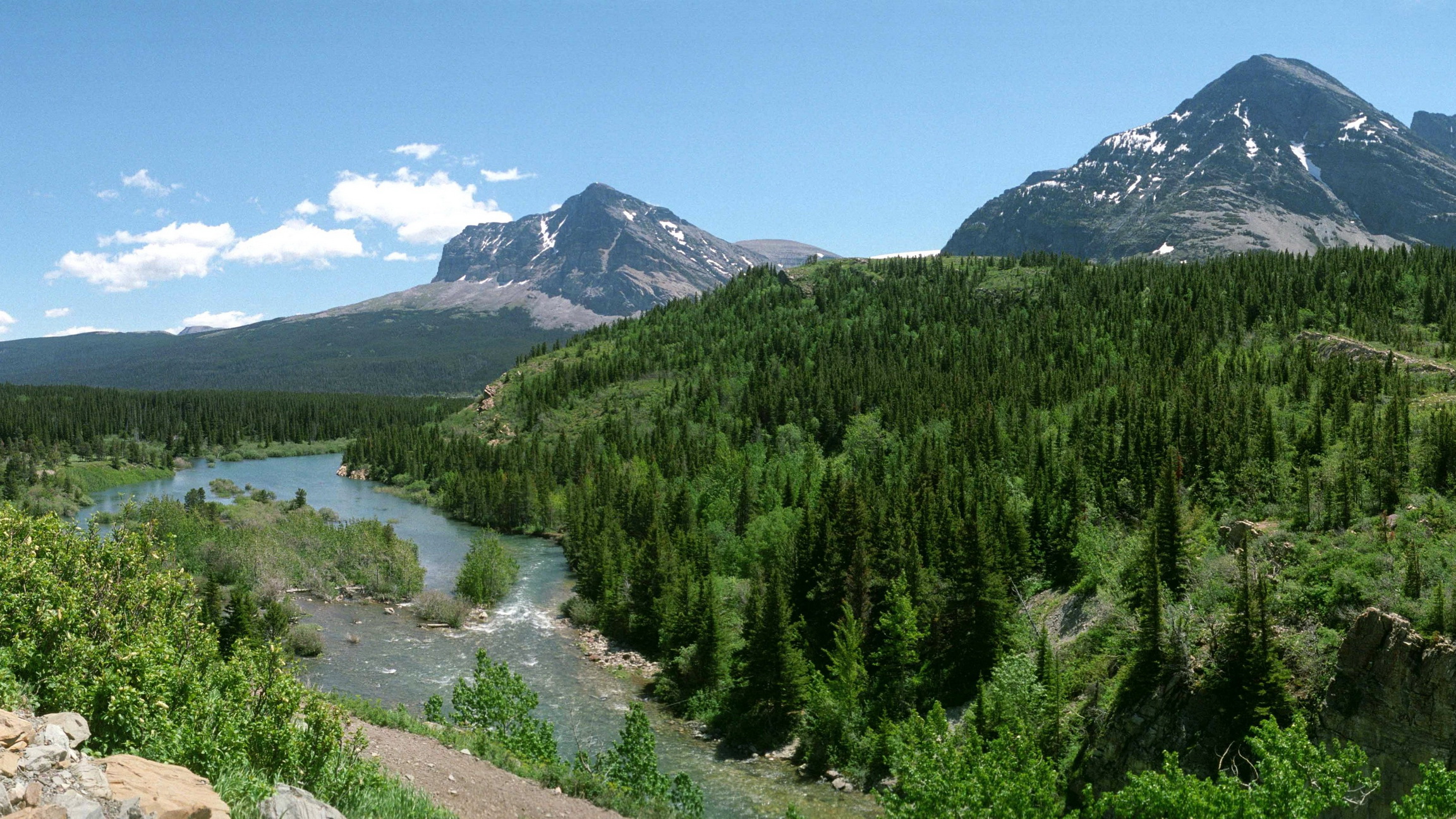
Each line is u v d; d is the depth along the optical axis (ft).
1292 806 82.89
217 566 253.03
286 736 71.56
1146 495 236.43
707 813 140.05
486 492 406.82
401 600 260.83
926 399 468.34
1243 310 522.47
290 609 229.25
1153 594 138.92
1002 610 185.68
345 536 291.58
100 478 526.57
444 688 184.75
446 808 85.66
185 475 602.85
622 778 124.98
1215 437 256.52
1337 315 492.13
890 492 287.07
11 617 74.64
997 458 339.36
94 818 39.93
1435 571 130.82
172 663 75.72
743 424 516.32
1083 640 169.78
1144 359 471.62
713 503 343.05
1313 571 142.61
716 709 181.78
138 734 63.82
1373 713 115.55
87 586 85.40
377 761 83.10
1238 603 130.11
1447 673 109.81
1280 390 329.52
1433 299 482.69
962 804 98.12
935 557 210.38
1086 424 344.69
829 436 479.82
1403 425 229.66
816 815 141.08
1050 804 98.27
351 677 188.75
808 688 174.91
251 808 56.29
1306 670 125.49
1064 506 232.32
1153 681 136.05
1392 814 111.45
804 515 237.25
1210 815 82.84
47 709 66.95
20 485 434.30
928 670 184.96
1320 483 184.96
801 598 218.79
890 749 151.12
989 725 146.82
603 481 389.60
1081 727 144.36
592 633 235.20
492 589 267.18
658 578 229.25
